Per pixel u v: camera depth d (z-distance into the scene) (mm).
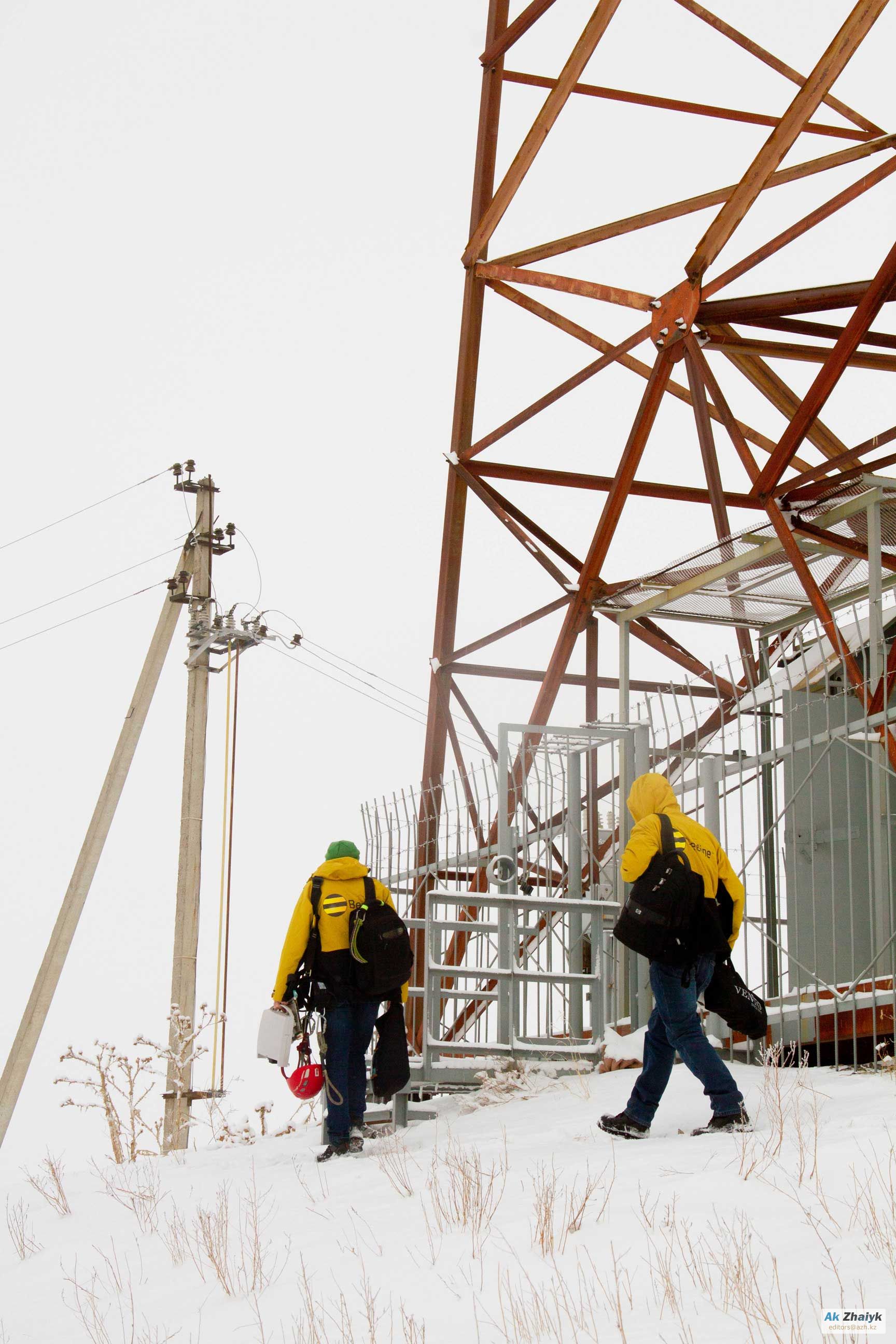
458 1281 4848
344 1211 6340
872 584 10656
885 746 9289
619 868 11141
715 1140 6527
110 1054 12844
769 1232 4734
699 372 13836
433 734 17359
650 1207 5270
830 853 10648
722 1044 9852
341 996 7938
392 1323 4477
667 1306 4191
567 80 14188
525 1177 6246
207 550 23875
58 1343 5320
